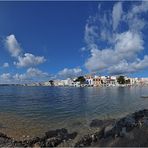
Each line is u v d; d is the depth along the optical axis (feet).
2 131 71.36
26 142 55.11
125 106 146.10
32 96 277.03
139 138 51.49
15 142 55.62
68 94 327.47
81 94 323.98
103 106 147.23
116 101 188.34
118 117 96.53
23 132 70.23
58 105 158.30
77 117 99.19
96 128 70.64
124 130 56.59
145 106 145.69
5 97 256.52
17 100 209.36
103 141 50.62
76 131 67.15
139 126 61.21
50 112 117.80
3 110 126.93
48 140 54.65
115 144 48.32
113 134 54.24
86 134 61.62
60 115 106.01
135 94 298.56
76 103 173.78
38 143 52.85
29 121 89.56
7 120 92.02
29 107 144.25
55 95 301.84
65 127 75.46
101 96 266.98
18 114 110.11
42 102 185.88
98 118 94.84
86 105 155.84
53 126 78.69
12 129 74.54
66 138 57.31
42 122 87.10
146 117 74.59
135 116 76.54
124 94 303.68
